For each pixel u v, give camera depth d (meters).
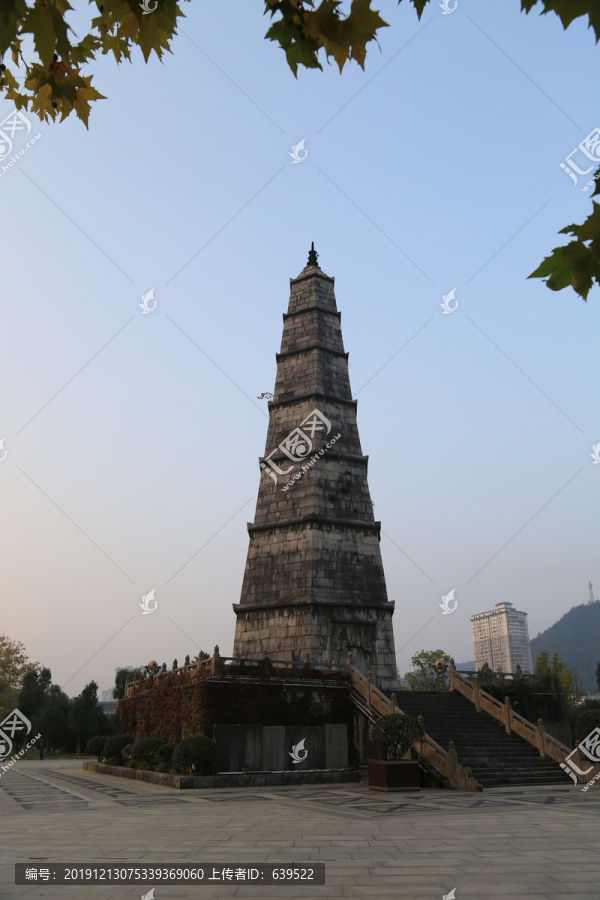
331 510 39.22
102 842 13.07
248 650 37.53
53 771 40.09
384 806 19.66
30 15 4.16
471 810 18.47
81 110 5.44
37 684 76.44
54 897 8.72
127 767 33.97
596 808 18.88
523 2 3.71
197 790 25.48
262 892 9.01
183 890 9.11
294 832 14.36
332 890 9.12
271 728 29.09
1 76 5.17
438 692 35.31
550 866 10.71
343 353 44.41
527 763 28.23
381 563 39.34
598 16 3.66
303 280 46.62
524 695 36.88
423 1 4.15
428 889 9.16
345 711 32.12
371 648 36.94
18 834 14.29
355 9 4.17
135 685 42.44
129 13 4.61
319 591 36.72
